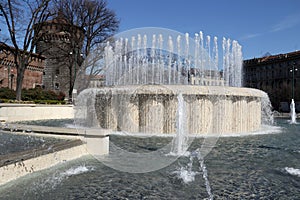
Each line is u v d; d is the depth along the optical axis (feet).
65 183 14.58
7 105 54.39
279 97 174.29
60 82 152.15
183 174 16.39
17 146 20.51
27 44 77.20
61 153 18.69
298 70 192.13
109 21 105.29
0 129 29.09
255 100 41.06
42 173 16.15
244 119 38.73
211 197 12.77
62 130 25.09
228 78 71.20
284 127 50.11
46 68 159.84
